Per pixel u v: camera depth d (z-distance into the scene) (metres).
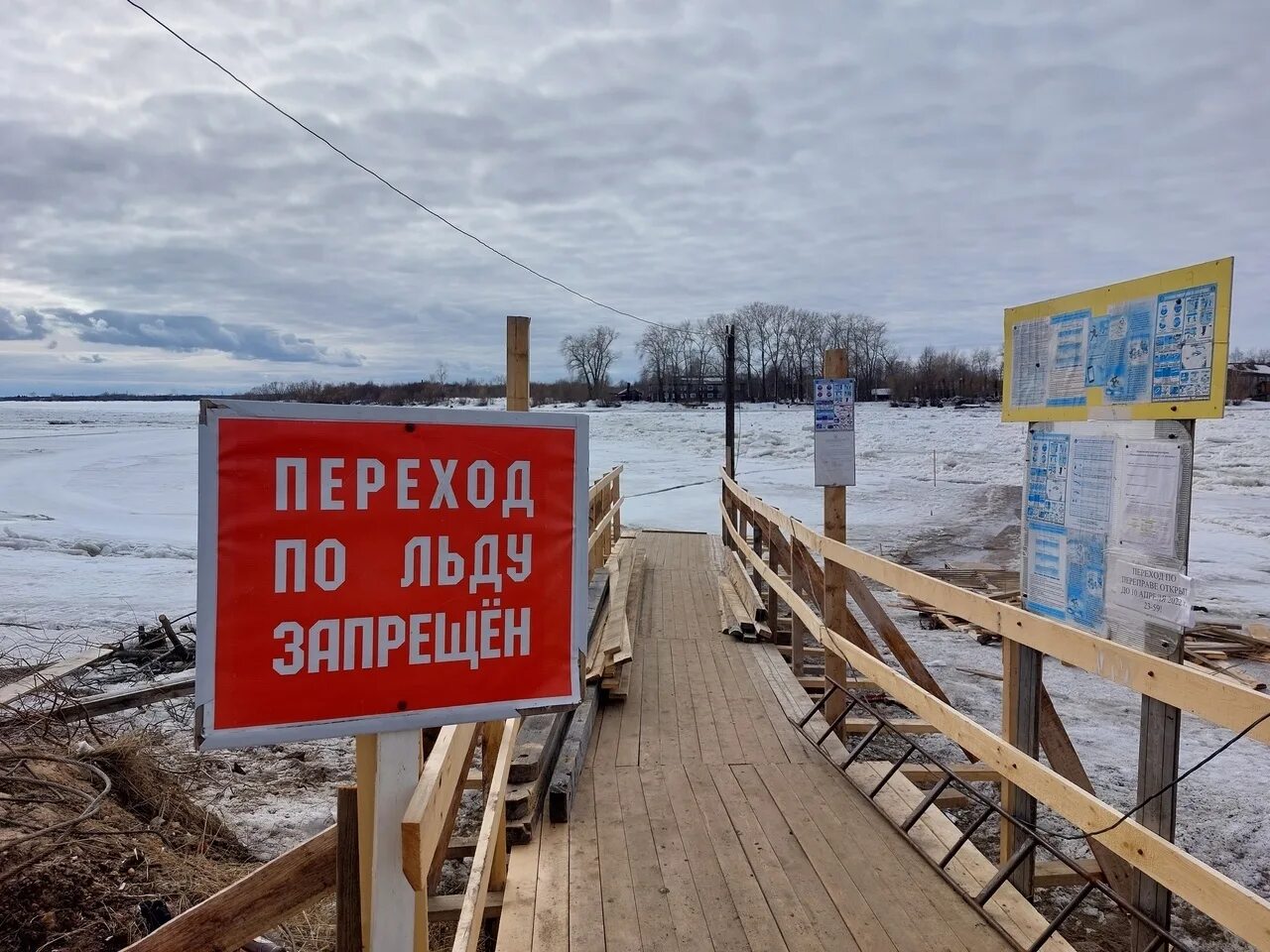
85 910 4.20
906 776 4.86
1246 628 10.96
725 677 6.81
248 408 2.04
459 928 2.69
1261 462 27.20
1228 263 2.62
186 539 17.38
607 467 33.19
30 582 12.88
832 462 5.55
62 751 5.57
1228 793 6.01
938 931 3.33
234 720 2.03
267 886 2.88
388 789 2.16
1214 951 4.29
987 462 30.23
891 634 5.45
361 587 2.13
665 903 3.53
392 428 2.15
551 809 4.24
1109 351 3.22
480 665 2.24
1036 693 3.52
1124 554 3.13
